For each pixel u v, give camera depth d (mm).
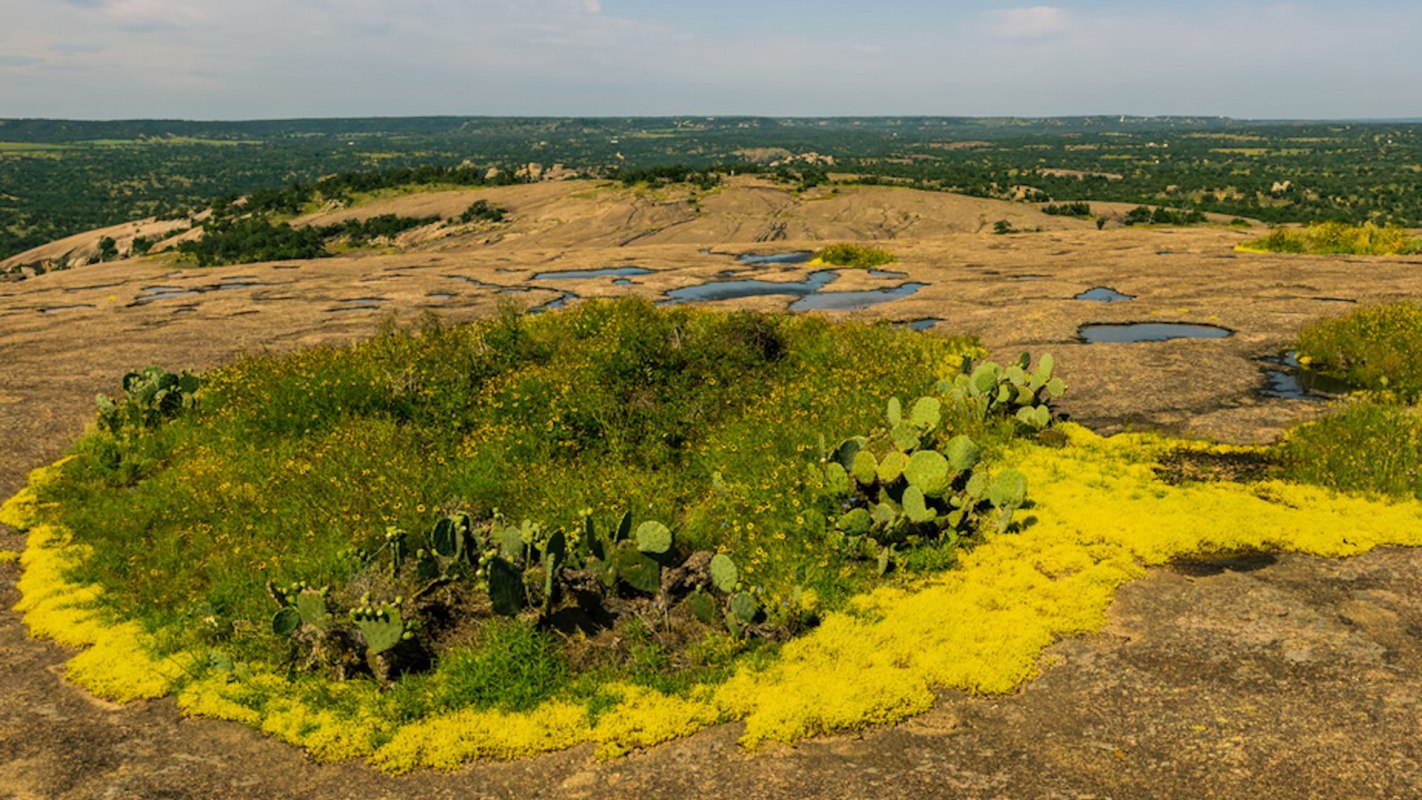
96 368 14031
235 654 5582
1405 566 6246
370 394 10695
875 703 4824
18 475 9227
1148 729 4578
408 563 6387
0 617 6227
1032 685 5039
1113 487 7898
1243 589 6020
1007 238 35125
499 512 7199
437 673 5309
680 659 5438
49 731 4863
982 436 9305
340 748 4641
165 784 4418
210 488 8375
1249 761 4277
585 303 15445
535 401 10312
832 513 7457
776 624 5703
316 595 5449
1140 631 5566
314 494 8148
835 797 4164
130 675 5328
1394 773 4129
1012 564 6504
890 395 10531
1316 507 7336
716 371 11797
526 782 4387
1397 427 8719
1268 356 12703
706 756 4523
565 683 5180
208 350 15422
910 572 6496
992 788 4180
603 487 8094
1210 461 8594
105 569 6840
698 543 7281
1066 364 12547
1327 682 4898
